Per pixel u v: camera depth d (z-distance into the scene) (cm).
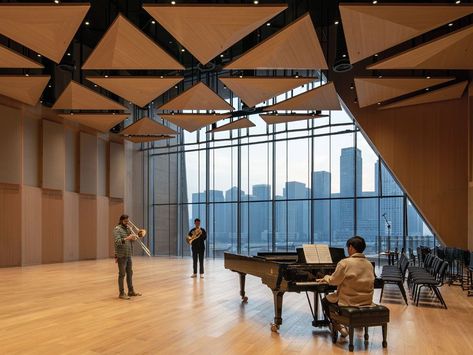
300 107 1132
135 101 1085
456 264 989
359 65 1160
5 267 1243
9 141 1277
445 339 457
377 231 1413
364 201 1444
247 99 1052
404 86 965
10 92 1116
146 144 1898
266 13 636
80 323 525
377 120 1191
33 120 1372
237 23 666
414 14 642
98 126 1448
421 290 805
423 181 1134
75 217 1515
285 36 713
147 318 552
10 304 651
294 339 453
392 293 780
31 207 1340
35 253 1343
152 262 1431
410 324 527
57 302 666
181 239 1814
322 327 504
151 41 742
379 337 465
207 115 1238
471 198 1048
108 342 442
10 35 715
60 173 1447
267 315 570
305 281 473
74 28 696
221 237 1717
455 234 1091
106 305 640
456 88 1030
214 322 530
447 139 1116
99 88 1491
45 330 491
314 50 767
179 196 1831
